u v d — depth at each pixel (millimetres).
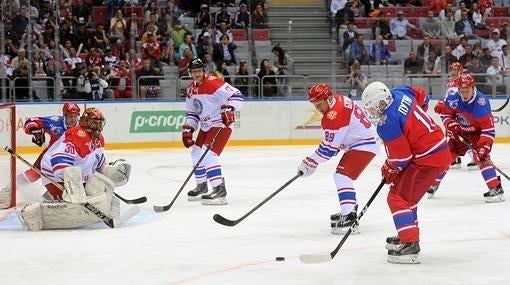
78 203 8523
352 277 6414
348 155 8305
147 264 6973
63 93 18469
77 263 7051
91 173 8961
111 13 21203
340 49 21250
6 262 7125
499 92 19781
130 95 18891
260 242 7891
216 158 10383
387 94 6531
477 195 10977
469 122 10531
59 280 6469
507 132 19109
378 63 20688
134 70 18828
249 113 18734
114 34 20141
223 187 10414
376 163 14883
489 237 8016
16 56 18953
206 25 21172
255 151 17484
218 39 20906
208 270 6723
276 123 18844
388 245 7133
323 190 11648
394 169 6723
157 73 19109
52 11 19891
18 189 10750
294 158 16094
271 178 13102
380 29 21484
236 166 14836
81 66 18562
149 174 13805
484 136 10234
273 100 18812
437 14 22641
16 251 7562
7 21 19312
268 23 21875
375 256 7168
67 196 8547
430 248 7504
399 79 19984
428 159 6688
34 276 6617
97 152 8977
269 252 7414
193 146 10719
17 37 19031
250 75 19141
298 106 18906
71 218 8594
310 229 8562
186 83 19094
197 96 10414
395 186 6867
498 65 20172
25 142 17500
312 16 22109
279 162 15422
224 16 21562
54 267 6914
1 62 18500
